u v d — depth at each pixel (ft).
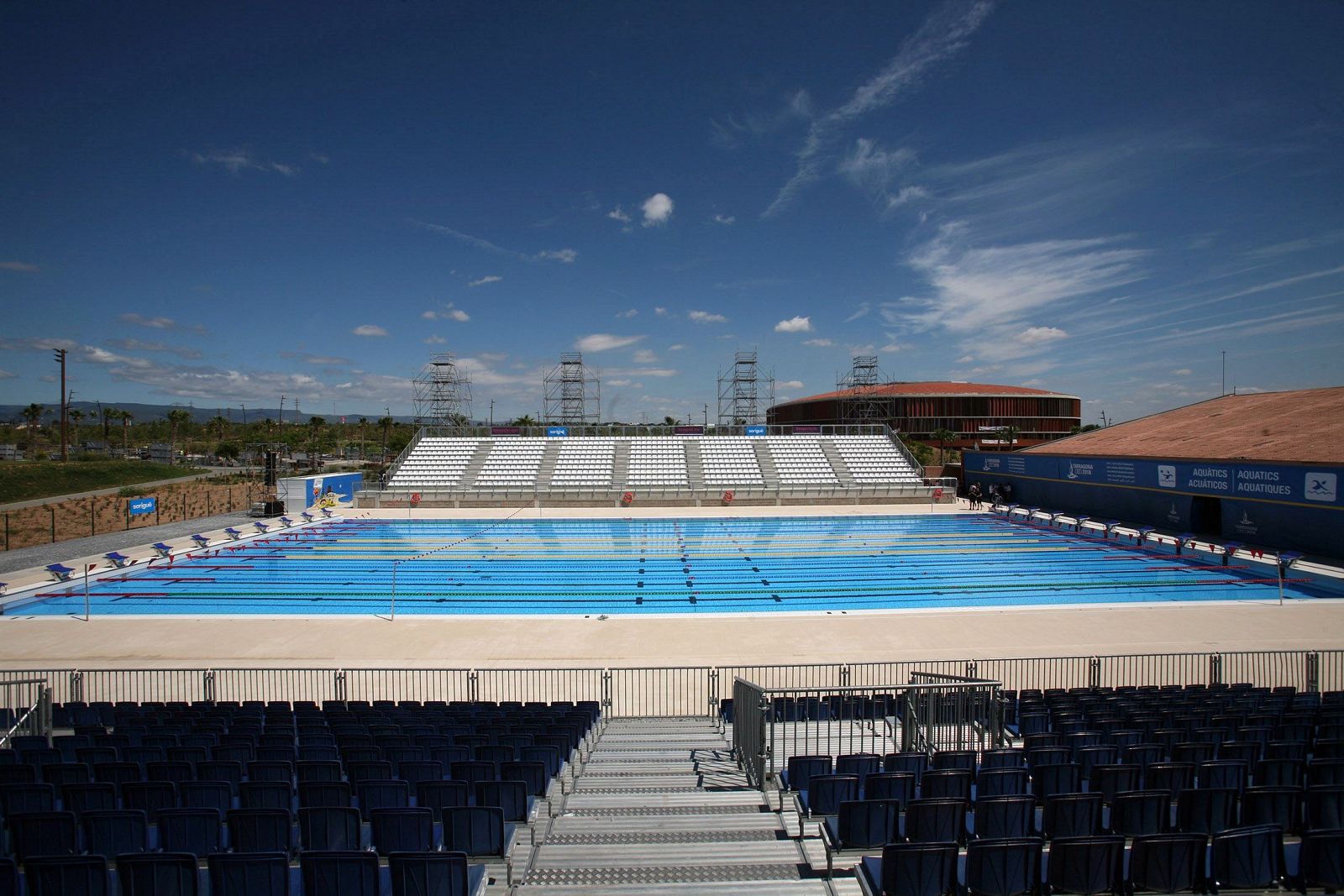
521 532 110.42
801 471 152.05
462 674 45.14
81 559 85.71
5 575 76.54
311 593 71.26
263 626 56.90
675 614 61.98
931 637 53.26
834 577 78.18
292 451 301.22
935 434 229.25
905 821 18.94
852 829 18.89
